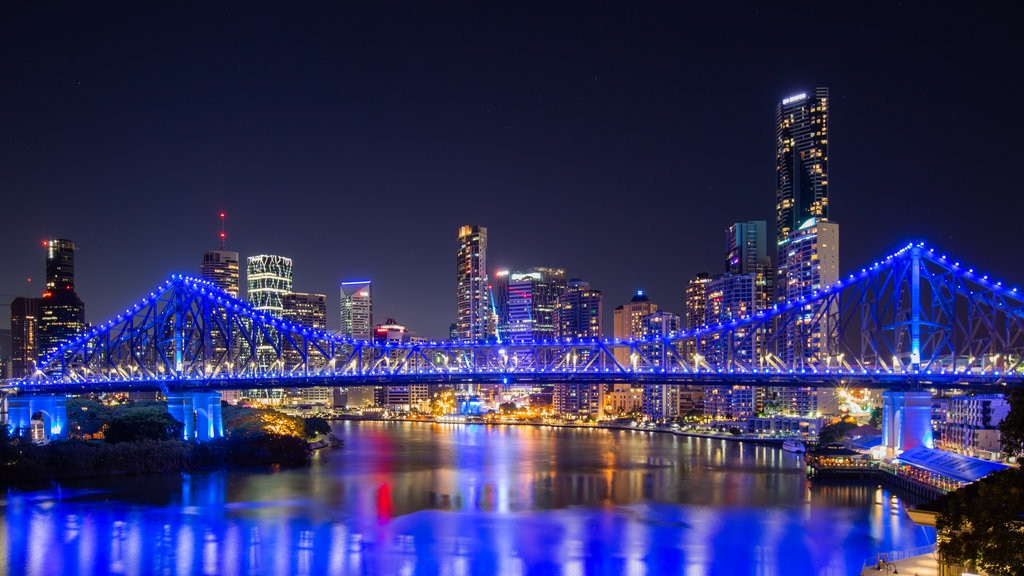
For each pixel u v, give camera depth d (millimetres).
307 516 148000
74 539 129125
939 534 76812
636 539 130000
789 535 132125
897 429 192625
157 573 111188
